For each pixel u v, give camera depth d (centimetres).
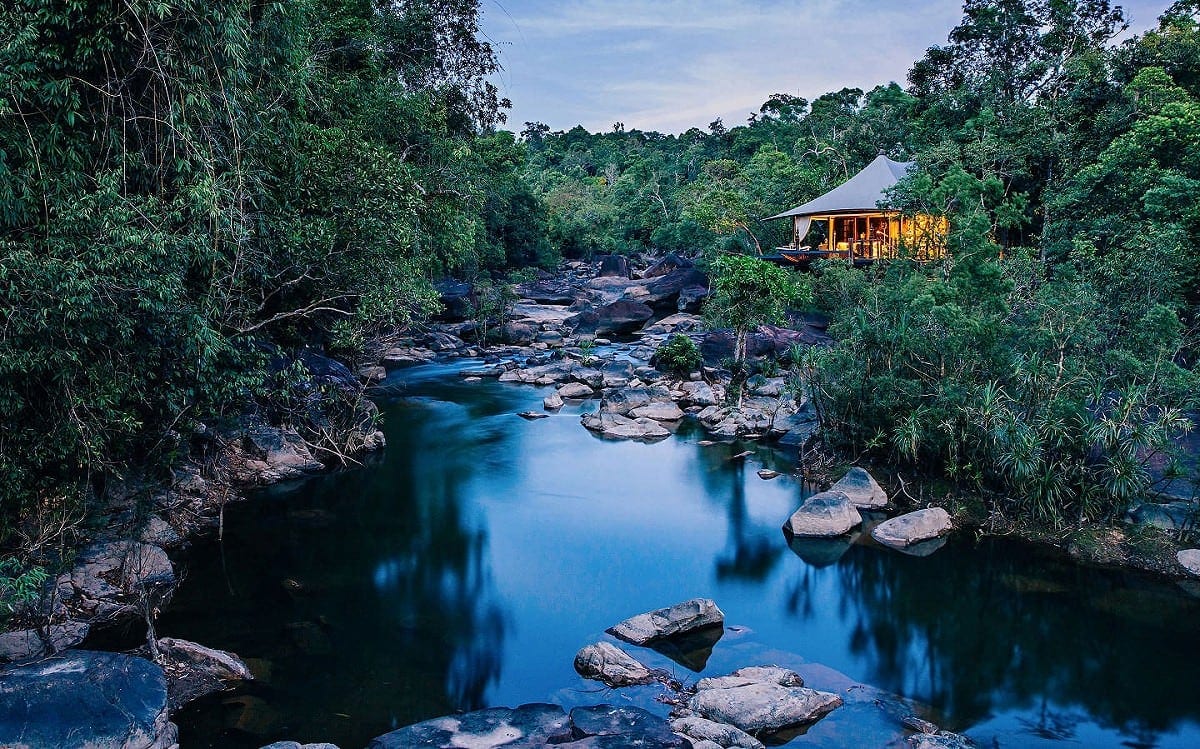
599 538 1572
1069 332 1606
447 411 2689
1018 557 1433
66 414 1149
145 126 1275
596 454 2173
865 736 909
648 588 1346
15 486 1130
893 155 5084
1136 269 2069
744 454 2145
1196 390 1480
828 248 4094
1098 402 1498
